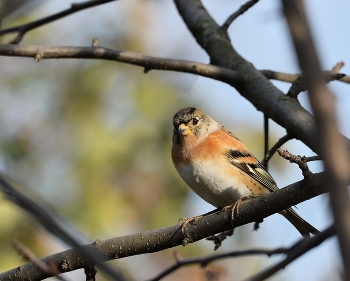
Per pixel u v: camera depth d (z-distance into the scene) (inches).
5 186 158.1
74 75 578.2
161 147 541.6
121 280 165.8
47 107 570.9
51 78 582.6
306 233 382.6
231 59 426.9
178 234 296.2
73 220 507.5
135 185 526.6
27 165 541.6
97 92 561.9
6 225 457.4
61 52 382.9
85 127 549.0
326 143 114.6
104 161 531.2
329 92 115.6
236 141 398.0
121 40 602.9
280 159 539.5
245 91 401.4
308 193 261.4
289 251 242.1
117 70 569.3
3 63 594.9
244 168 383.9
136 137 540.1
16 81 582.9
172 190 532.1
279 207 274.5
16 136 556.7
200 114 398.3
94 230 506.0
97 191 521.3
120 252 295.4
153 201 526.0
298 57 114.8
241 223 291.0
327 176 115.6
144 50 602.2
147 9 608.7
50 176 533.6
